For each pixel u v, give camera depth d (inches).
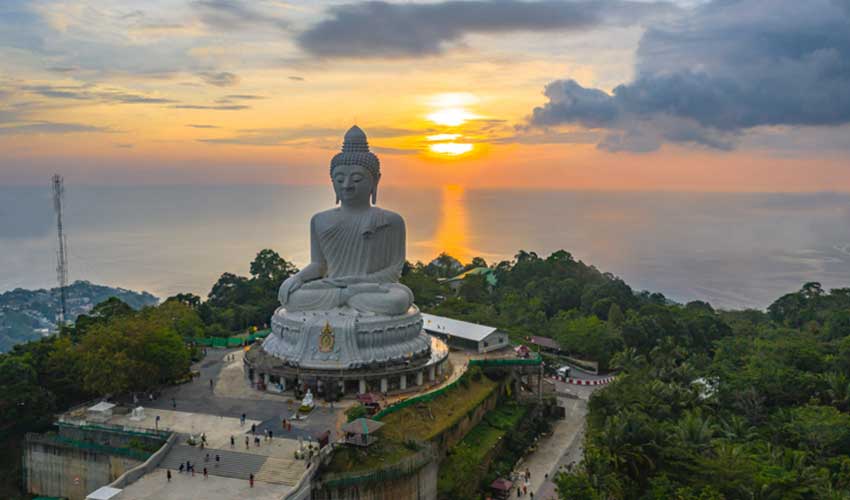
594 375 5002.5
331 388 3479.3
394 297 3777.1
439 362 3895.2
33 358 3666.3
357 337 3636.8
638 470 2655.0
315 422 3201.3
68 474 3144.7
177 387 3747.5
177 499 2532.0
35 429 3356.3
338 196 3949.3
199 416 3304.6
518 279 7869.1
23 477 3233.3
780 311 7485.2
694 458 2628.0
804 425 3038.9
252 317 5698.8
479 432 3614.7
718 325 5861.2
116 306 4685.0
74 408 3469.5
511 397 4178.2
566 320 5851.4
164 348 3602.4
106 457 3053.6
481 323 5487.2
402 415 3309.5
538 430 3892.7
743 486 2491.4
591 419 3454.7
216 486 2640.3
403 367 3666.3
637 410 3196.4
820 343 4702.3
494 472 3309.5
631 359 4707.2
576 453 3649.1
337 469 2760.8
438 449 3211.1
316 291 3826.3
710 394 3629.4
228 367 4138.8
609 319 5880.9
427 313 5605.3
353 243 3900.1
